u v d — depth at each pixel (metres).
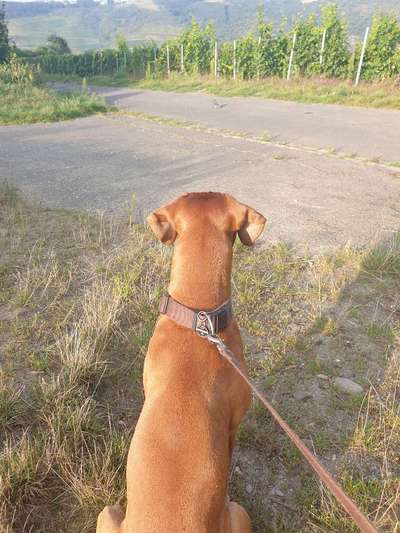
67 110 6.61
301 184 3.28
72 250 2.29
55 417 1.28
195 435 0.80
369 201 2.95
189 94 8.81
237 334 0.99
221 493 0.78
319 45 8.39
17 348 1.61
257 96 7.86
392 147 4.19
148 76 11.84
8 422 1.29
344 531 1.04
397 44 7.46
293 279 2.06
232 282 2.00
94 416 1.32
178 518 0.72
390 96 6.62
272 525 1.07
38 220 2.65
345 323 1.75
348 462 1.22
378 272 2.08
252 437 1.29
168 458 0.77
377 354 1.60
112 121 6.15
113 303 1.78
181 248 0.95
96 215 2.73
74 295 1.93
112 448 1.20
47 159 4.11
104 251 2.28
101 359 1.56
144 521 0.72
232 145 4.48
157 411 0.83
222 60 10.21
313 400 1.41
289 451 1.25
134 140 4.85
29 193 3.14
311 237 2.45
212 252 0.94
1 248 2.28
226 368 0.91
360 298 1.91
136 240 2.37
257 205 2.89
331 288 1.94
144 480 0.75
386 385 1.47
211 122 5.70
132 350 1.61
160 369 0.90
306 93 7.42
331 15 8.17
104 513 0.86
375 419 1.34
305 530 1.07
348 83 7.73
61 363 1.54
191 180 3.40
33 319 1.76
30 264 2.13
